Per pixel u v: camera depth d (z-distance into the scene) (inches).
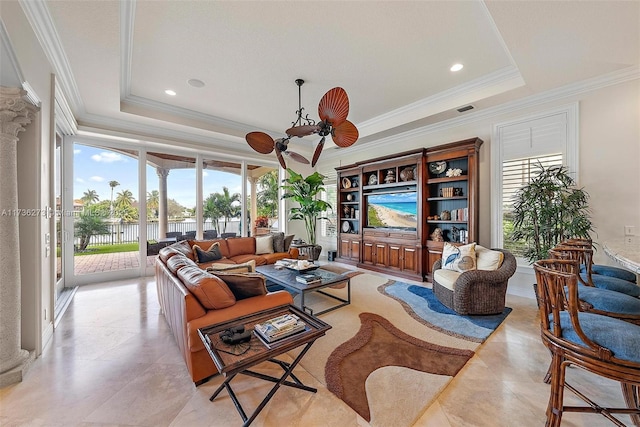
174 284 85.7
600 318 52.9
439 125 181.0
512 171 148.9
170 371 78.2
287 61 119.4
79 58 103.0
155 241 201.0
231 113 183.0
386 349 90.3
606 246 86.3
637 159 113.3
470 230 158.1
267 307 80.2
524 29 84.6
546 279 54.5
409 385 71.7
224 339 60.0
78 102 143.6
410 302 136.5
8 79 75.0
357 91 150.2
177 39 103.0
